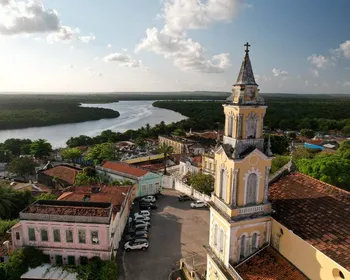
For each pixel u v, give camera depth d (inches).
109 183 2699.3
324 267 859.4
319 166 2098.9
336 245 867.4
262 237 1099.3
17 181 2997.0
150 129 6707.7
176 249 1740.9
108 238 1486.2
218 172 1128.2
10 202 2064.5
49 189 2775.6
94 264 1438.2
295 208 1075.3
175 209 2380.7
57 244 1510.8
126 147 5064.0
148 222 2055.9
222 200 1111.0
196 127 7578.7
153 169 3604.8
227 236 1058.7
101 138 5713.6
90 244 1497.3
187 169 3376.0
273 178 1298.0
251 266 1037.8
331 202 1031.0
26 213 1497.3
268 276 981.8
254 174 1053.8
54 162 4330.7
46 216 1493.6
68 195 1969.7
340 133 6722.4
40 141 4431.6
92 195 2014.0
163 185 3009.4
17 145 4795.8
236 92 1027.3
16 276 1384.1
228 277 1032.2
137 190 2618.1
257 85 1010.7
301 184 1196.5
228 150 1039.6
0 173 3794.3
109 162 3129.9
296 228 989.8
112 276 1401.3
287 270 979.9
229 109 1045.8
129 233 1916.8
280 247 1051.9
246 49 1006.4
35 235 1513.3
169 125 7086.6
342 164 2116.1
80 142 5369.1
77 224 1481.3
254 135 1042.7
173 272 1515.7
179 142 4763.8
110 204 1628.9
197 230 1993.1
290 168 1314.0
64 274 1403.8
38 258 1471.5
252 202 1075.3
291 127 7613.2
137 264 1587.1
